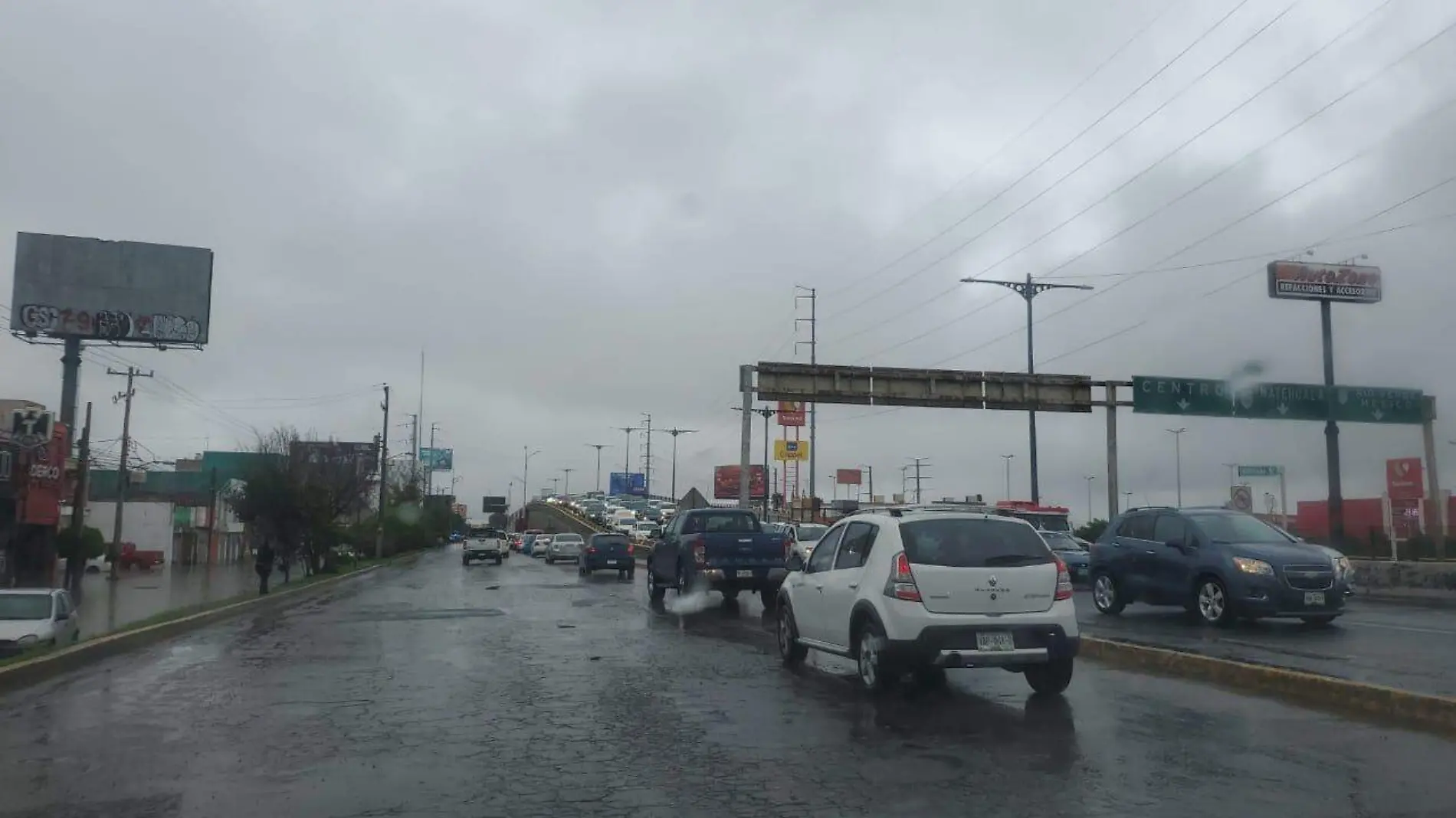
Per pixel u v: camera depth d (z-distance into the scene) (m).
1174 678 11.43
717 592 26.78
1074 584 30.64
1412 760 7.71
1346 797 6.77
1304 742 8.29
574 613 21.14
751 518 23.45
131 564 62.19
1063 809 6.54
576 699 10.56
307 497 40.69
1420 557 34.44
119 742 8.66
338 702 10.52
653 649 14.61
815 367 35.38
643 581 34.91
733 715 9.61
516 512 169.88
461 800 6.85
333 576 42.69
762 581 21.89
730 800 6.82
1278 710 9.59
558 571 44.81
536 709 9.99
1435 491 38.06
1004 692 10.57
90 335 43.69
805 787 7.09
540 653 14.34
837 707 9.91
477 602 24.77
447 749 8.32
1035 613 9.88
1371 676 11.07
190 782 7.34
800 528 29.92
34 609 20.12
